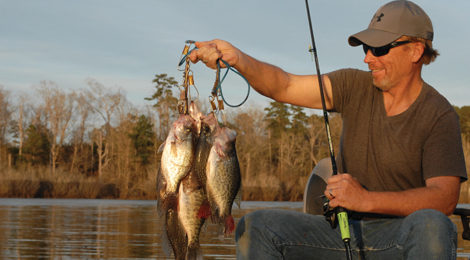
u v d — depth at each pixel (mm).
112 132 53375
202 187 2580
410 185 2523
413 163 2482
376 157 2551
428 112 2469
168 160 2572
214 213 2541
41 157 57562
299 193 36781
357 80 2732
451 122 2434
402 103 2545
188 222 2578
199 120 2645
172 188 2562
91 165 58031
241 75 2711
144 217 16688
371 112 2623
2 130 60750
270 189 35781
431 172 2369
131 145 48281
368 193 2254
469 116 55938
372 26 2605
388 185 2547
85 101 59094
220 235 2535
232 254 8016
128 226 13148
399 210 2242
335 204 2277
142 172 46094
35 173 36844
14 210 19375
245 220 2461
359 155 2602
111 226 13117
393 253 2311
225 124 2660
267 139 56062
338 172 2785
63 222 14172
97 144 58594
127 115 55688
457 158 2363
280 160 51688
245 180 37000
